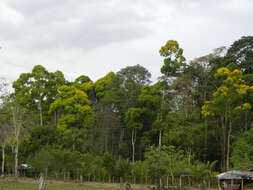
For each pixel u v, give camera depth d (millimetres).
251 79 36031
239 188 23484
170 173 27109
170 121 39312
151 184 32594
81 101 52344
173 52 40750
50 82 56094
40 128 42062
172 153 28047
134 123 44000
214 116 39844
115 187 28094
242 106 34500
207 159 41031
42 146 39875
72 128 46562
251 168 19453
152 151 27188
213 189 27609
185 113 39094
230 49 41750
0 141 35906
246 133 27547
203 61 41406
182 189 26203
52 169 34844
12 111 32906
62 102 52219
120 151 47031
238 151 23688
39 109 55531
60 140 42656
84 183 32125
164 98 41594
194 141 37094
